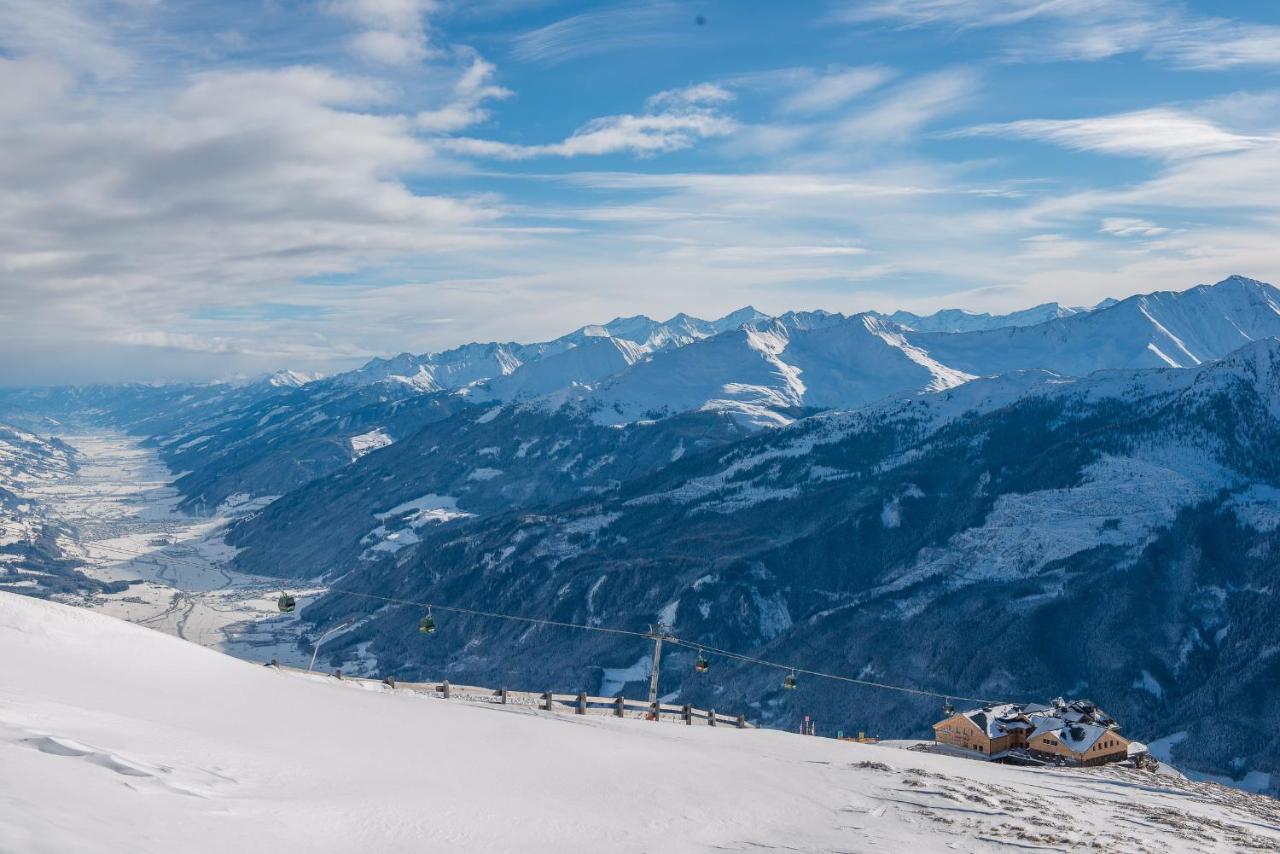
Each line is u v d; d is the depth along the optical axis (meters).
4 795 12.70
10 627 27.75
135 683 26.58
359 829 16.94
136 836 12.78
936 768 40.12
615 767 28.69
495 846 17.59
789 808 25.78
